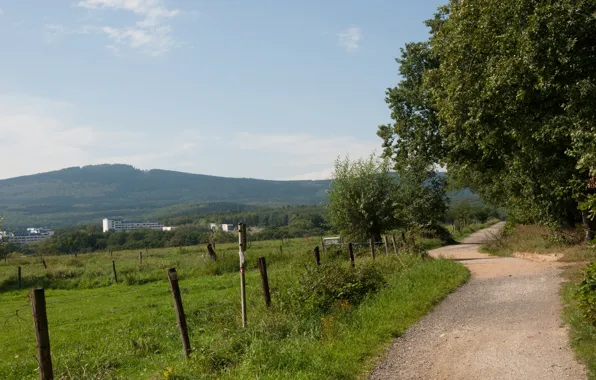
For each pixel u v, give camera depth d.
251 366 7.50
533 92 16.11
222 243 72.25
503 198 37.62
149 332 13.41
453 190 51.03
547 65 14.41
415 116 31.16
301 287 12.73
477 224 103.19
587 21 13.51
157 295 22.08
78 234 94.88
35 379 9.73
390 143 33.41
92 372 9.59
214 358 8.18
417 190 47.81
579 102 14.42
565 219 25.70
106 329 14.55
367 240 32.03
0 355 12.15
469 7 16.75
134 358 10.95
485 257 28.59
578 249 21.45
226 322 12.28
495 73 15.92
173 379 7.75
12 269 36.59
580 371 6.85
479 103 17.83
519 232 33.09
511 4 15.00
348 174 32.84
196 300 18.66
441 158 31.16
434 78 23.50
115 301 21.00
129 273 29.89
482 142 19.91
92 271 31.09
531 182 21.34
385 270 18.03
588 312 8.23
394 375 7.45
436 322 10.77
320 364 7.50
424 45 31.22
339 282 13.48
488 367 7.47
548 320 10.02
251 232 115.50
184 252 55.00
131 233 100.56
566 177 18.11
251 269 29.73
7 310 20.72
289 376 7.09
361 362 8.05
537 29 13.87
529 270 18.88
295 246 52.25
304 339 8.99
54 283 28.61
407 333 9.95
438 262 20.83
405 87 31.91
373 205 31.78
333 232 34.25
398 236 28.59
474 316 11.12
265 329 9.52
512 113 17.09
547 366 7.22
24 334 14.73
